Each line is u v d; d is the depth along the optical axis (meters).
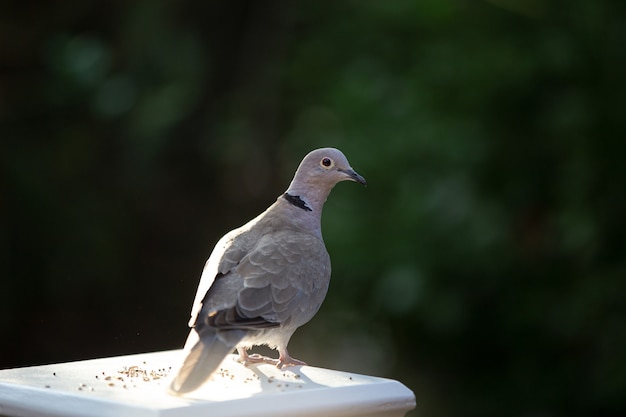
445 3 13.76
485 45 13.62
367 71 14.91
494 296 13.56
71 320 17.33
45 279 16.75
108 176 17.83
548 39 13.05
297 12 18.38
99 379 5.83
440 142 13.41
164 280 18.34
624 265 12.66
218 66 19.14
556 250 13.02
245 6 19.38
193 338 5.96
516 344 13.91
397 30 14.93
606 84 12.56
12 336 17.03
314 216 7.49
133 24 17.95
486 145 13.36
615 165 12.49
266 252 6.72
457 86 13.59
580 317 12.79
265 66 19.06
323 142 14.81
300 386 5.71
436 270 13.29
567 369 13.49
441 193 13.24
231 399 5.19
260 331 6.53
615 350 12.52
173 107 17.17
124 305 17.86
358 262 13.72
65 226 16.84
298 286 6.67
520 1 13.13
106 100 17.03
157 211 18.52
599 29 12.62
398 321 14.57
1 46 17.78
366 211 13.94
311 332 15.71
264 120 18.72
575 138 12.64
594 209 12.55
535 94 13.44
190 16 18.83
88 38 17.42
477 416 14.19
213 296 6.38
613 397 12.72
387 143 13.76
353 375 6.20
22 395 5.46
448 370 14.63
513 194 13.44
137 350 17.78
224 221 19.06
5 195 16.59
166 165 18.58
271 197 18.91
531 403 13.78
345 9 16.83
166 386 5.36
